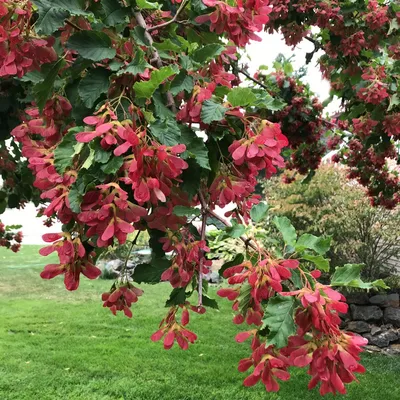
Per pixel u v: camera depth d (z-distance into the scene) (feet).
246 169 4.21
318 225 21.04
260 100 4.19
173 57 4.20
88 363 15.85
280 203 21.97
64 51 4.10
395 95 9.89
